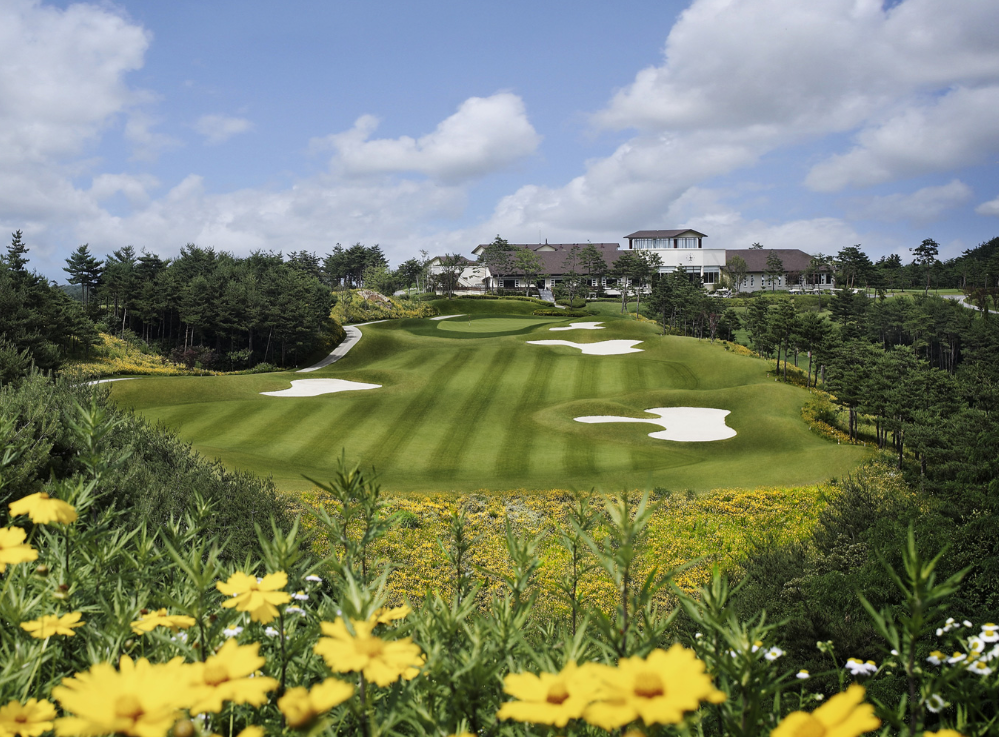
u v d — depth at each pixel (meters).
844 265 128.75
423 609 2.69
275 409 37.88
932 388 35.81
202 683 1.50
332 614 2.71
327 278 156.00
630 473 29.52
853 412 40.59
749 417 40.19
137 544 3.32
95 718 1.32
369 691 2.34
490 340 70.56
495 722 2.22
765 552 11.94
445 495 23.48
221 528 9.20
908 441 28.27
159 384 42.78
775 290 132.50
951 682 2.10
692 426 39.25
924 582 1.85
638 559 11.73
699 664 1.35
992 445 13.18
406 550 16.53
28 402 8.44
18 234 82.94
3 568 2.71
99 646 2.66
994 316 87.69
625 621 2.23
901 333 96.38
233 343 76.69
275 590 2.31
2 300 52.81
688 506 23.86
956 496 12.49
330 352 76.81
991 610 6.84
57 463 7.30
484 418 39.44
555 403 43.56
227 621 2.60
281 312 73.38
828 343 56.09
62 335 58.38
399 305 102.00
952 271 141.12
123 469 7.76
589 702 1.47
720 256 133.75
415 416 38.94
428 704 2.29
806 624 6.88
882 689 5.32
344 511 3.10
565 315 101.44
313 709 1.42
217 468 12.95
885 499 11.51
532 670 2.61
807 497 25.12
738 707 2.06
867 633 6.55
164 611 2.67
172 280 80.31
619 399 44.12
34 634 2.41
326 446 32.38
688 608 2.25
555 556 15.63
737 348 61.28
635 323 80.44
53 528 3.57
